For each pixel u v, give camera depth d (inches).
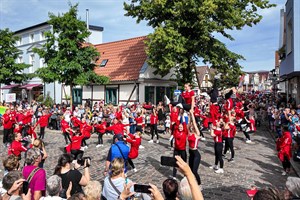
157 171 389.4
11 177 153.5
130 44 1123.3
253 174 374.6
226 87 1331.2
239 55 819.4
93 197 152.8
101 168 406.9
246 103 775.7
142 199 177.0
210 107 610.5
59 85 1226.0
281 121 553.3
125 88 996.6
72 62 813.2
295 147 427.5
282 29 858.1
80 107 797.2
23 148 315.0
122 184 182.4
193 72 852.6
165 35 692.1
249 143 590.9
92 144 597.3
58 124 805.9
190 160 323.0
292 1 528.1
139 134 377.7
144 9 751.1
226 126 439.2
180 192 140.6
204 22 703.7
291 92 851.4
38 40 1343.5
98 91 1082.7
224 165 419.2
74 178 197.0
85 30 840.3
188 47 737.6
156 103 984.3
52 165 422.6
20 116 579.2
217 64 768.3
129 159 381.4
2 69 1054.4
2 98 1539.1
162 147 560.4
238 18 727.7
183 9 694.5
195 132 319.3
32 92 1379.2
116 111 703.1
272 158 463.5
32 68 1375.5
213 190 312.0
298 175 361.4
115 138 259.4
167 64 716.7
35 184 188.1
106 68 1090.1
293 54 523.5
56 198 167.3
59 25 823.1
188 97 384.8
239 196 293.9
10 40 1072.8
